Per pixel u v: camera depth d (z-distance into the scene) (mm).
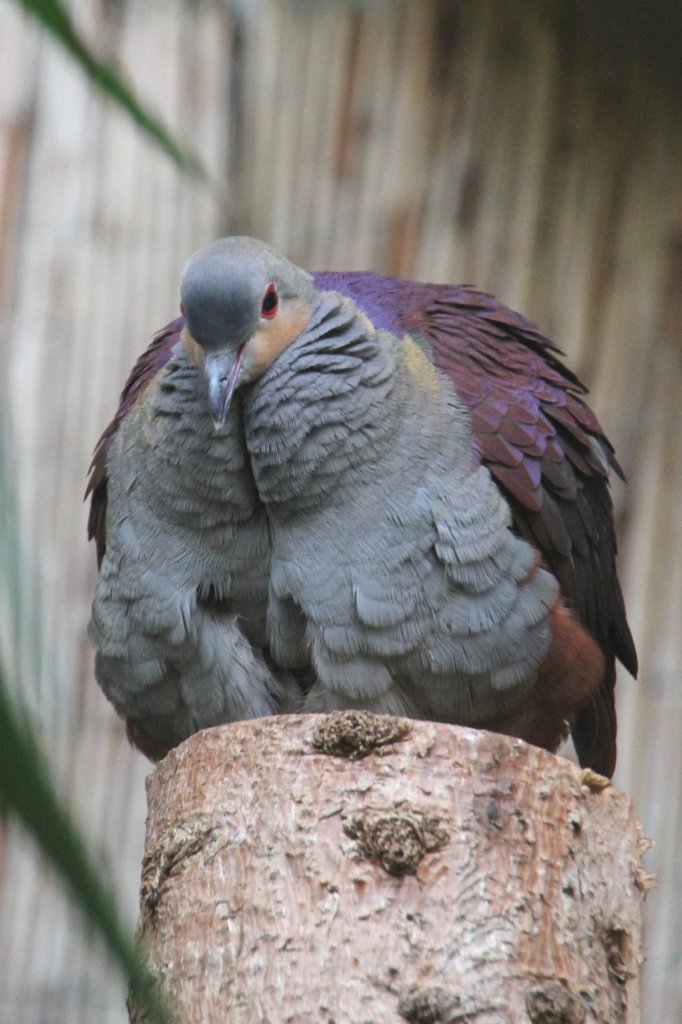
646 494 16094
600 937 7895
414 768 7895
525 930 7613
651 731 15633
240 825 7953
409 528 9742
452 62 16953
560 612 10031
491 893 7645
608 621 11648
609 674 11633
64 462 16266
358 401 9781
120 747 15562
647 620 15867
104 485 11156
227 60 17344
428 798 7809
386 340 10133
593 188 16578
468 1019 7289
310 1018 7305
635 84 16453
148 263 16797
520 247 16578
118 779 15492
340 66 17141
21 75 17156
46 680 4449
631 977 7969
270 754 8078
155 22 17312
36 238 16828
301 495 9773
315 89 17156
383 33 17109
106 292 16719
